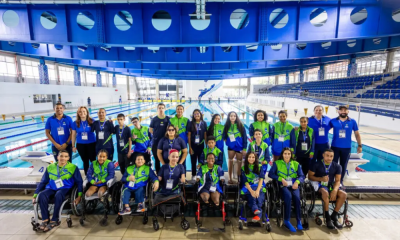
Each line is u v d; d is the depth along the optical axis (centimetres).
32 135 965
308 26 461
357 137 370
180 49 899
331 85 1898
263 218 291
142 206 300
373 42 815
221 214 330
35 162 412
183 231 288
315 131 374
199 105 2533
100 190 305
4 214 327
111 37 498
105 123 369
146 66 1293
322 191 300
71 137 382
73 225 300
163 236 277
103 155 314
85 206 314
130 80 3988
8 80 1762
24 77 1962
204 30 499
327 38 463
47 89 1781
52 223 286
